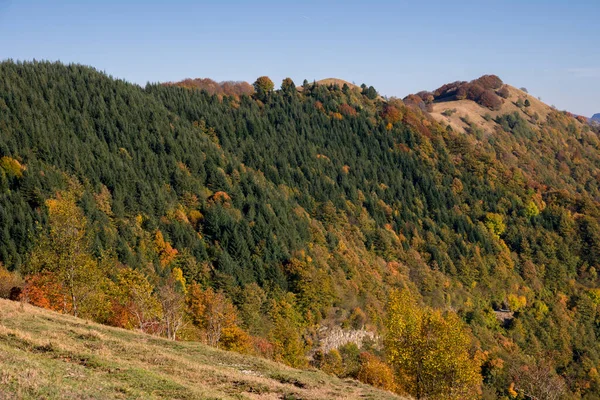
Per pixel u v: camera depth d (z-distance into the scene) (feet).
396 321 146.30
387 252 480.64
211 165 503.20
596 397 353.92
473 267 488.85
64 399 57.36
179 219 414.62
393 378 152.87
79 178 418.31
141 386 75.61
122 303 177.68
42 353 84.69
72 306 172.35
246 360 120.47
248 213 438.81
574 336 435.94
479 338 379.96
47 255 166.30
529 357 366.63
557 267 511.40
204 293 240.32
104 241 329.72
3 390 54.70
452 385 130.52
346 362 276.82
